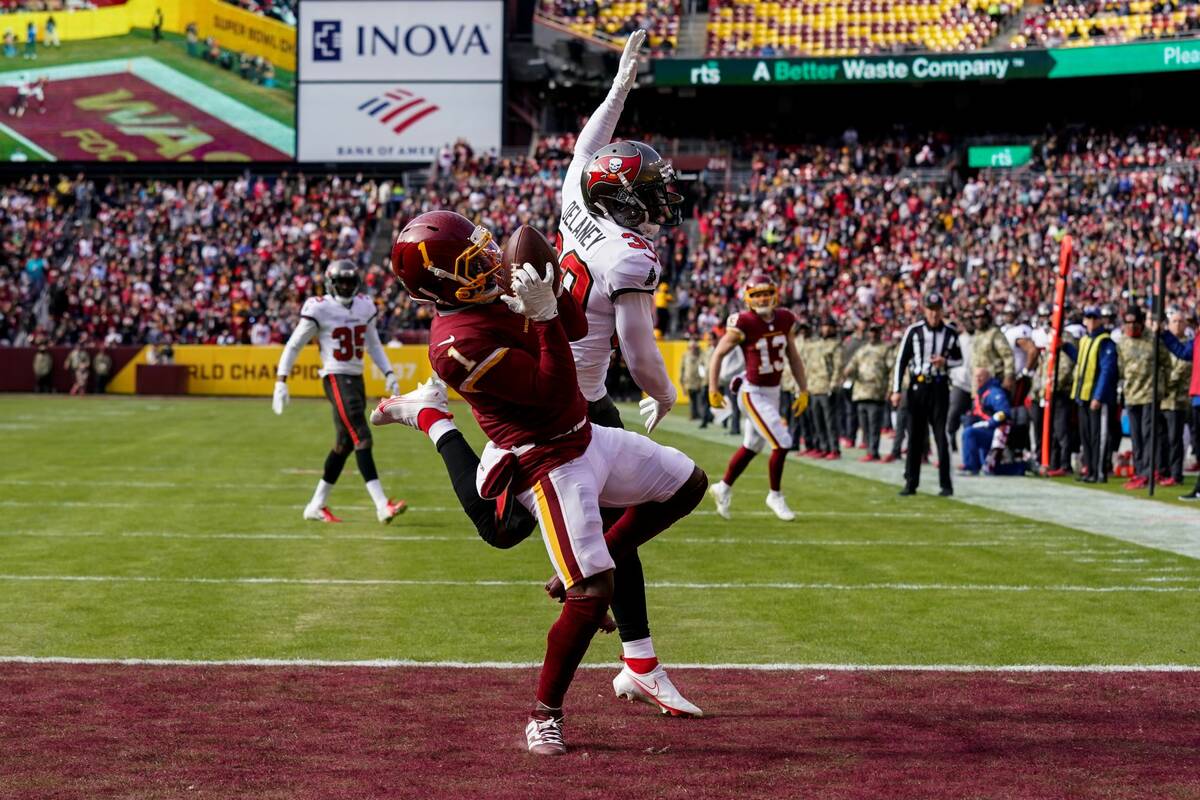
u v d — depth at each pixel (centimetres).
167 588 1299
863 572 1422
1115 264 5053
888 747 784
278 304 6291
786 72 6512
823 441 3067
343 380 1788
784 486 2389
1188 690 920
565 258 925
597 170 898
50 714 840
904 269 5641
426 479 2459
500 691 912
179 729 809
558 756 764
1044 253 5328
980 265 5438
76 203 6856
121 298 6462
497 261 769
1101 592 1304
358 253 6469
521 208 6381
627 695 881
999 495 2239
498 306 778
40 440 3325
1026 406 2712
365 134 6756
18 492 2159
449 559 1499
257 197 6725
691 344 4412
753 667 989
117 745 774
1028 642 1075
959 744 789
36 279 6519
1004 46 6681
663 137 7000
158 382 6084
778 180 6334
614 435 830
